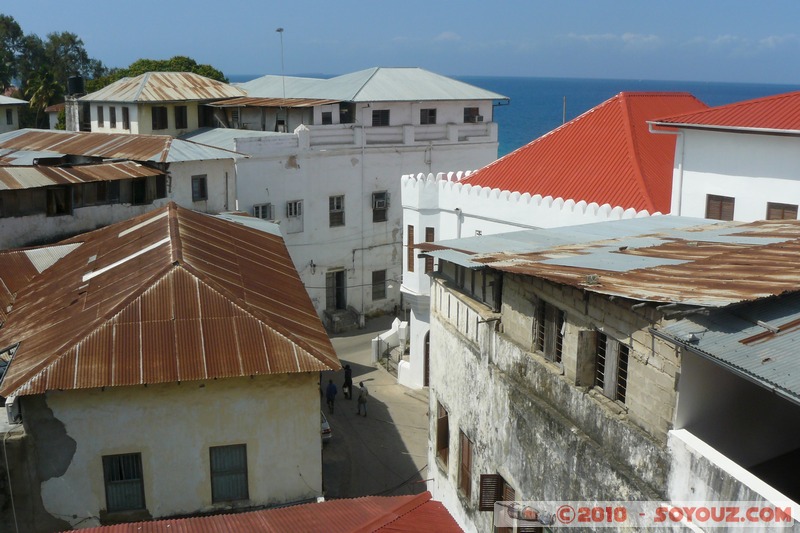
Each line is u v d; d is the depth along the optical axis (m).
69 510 16.12
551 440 13.84
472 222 29.69
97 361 15.92
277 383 16.67
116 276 20.06
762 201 21.92
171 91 48.31
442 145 48.28
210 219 26.30
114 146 35.69
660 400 11.28
